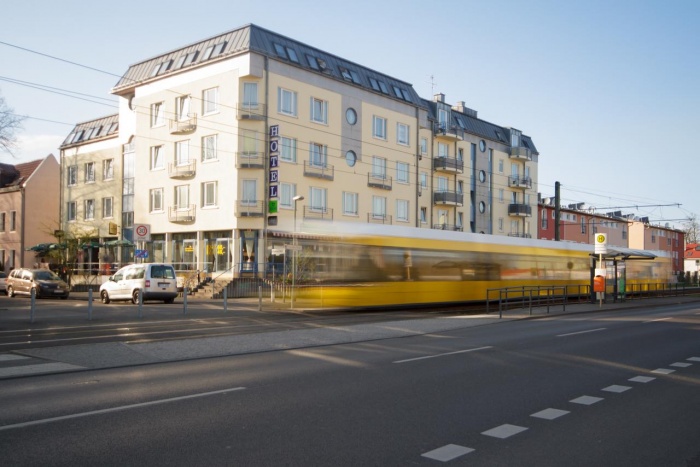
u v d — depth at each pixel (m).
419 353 12.37
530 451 5.71
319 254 21.64
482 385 8.87
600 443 6.00
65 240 43.03
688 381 9.28
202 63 37.50
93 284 42.84
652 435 6.31
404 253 23.61
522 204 58.97
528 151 60.19
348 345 13.82
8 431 6.28
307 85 38.41
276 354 12.30
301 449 5.68
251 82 36.25
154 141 40.75
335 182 39.91
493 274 27.97
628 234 85.00
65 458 5.39
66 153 49.50
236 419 6.79
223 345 13.29
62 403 7.61
